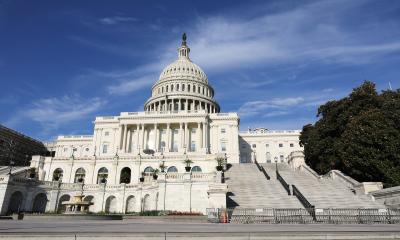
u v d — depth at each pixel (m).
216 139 86.69
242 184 34.88
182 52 129.12
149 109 108.06
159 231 13.81
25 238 11.92
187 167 37.31
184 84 110.56
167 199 35.12
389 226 17.69
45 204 43.91
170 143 84.06
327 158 42.41
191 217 24.12
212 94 118.94
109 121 88.94
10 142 78.62
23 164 82.62
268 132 104.19
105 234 12.34
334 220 21.89
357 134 35.88
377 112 36.88
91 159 55.59
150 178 46.03
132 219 25.61
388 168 32.50
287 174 42.38
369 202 28.06
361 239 12.55
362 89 42.78
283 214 23.27
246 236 12.66
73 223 20.52
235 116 88.44
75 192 46.16
